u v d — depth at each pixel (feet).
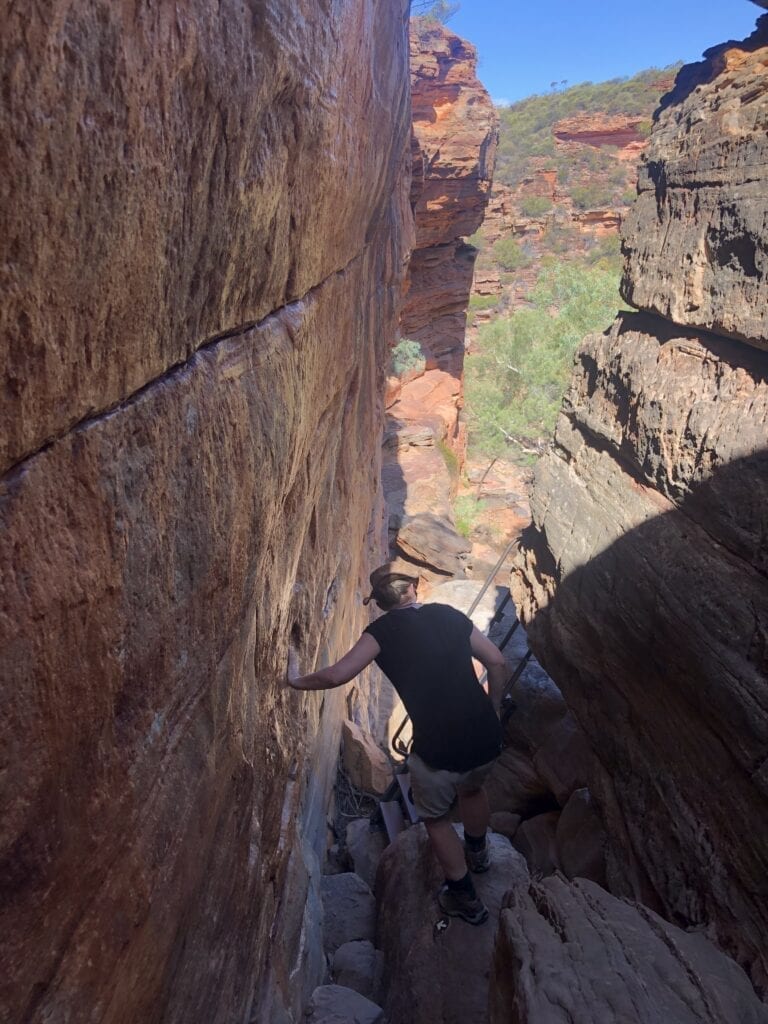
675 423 11.46
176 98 3.51
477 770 10.18
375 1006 10.68
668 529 11.30
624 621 11.94
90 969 3.71
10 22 2.21
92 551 3.31
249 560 6.27
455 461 68.54
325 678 9.40
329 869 17.11
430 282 80.64
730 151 11.32
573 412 16.07
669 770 10.90
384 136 14.88
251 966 7.59
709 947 7.59
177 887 4.93
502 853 12.62
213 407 4.95
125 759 3.91
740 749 9.14
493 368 92.53
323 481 13.38
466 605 42.60
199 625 4.97
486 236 173.47
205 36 3.72
